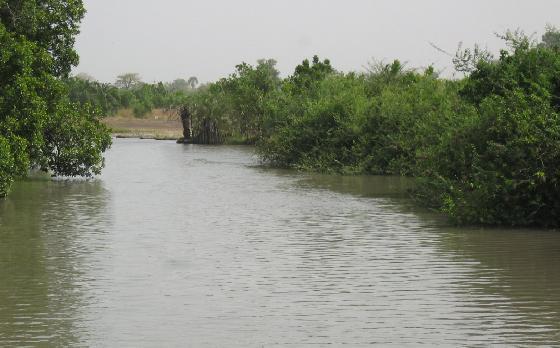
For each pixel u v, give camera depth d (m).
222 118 69.06
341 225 19.03
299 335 9.77
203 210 22.20
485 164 19.02
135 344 9.45
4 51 25.56
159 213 21.52
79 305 11.27
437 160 20.97
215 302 11.44
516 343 9.35
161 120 103.31
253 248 15.84
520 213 18.09
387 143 34.72
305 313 10.80
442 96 34.47
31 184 30.42
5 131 25.11
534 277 12.86
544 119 17.88
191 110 70.44
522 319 10.38
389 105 36.12
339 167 36.62
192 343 9.48
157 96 117.44
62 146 31.64
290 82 63.66
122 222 19.69
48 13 30.39
